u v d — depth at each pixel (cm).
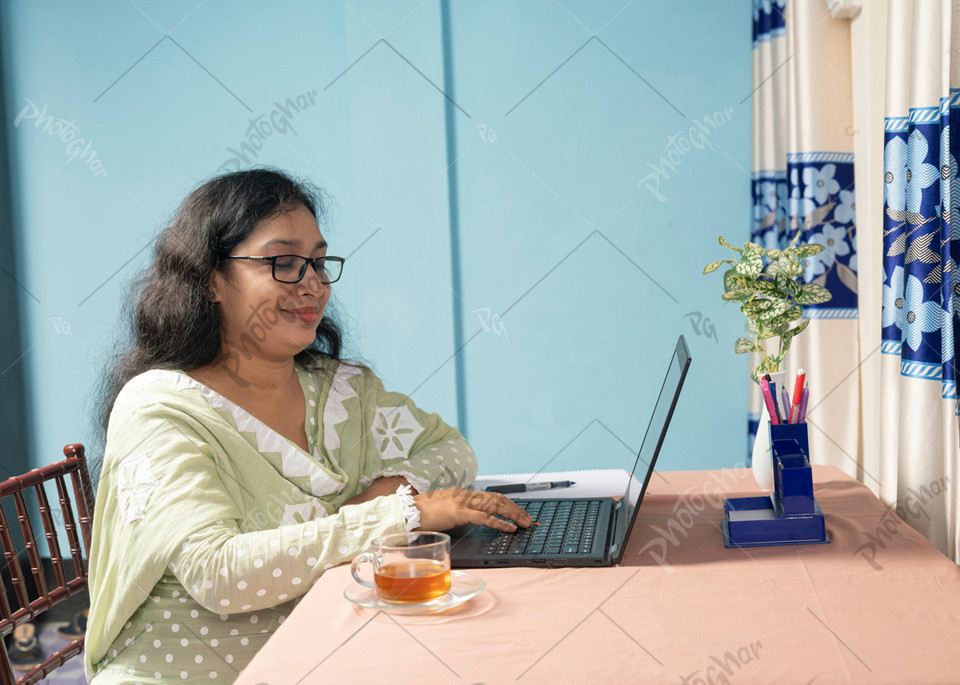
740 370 250
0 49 258
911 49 139
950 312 133
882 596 85
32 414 263
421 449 145
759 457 132
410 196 253
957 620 79
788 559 98
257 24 254
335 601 91
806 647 74
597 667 72
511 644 77
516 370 256
